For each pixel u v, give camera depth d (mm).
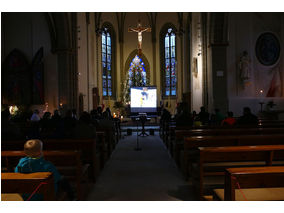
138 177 5289
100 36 20719
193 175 4359
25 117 11023
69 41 13312
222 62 11758
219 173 3896
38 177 2107
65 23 12820
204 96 12812
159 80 23078
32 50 13688
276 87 12250
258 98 11984
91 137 5145
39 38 13555
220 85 11734
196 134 5473
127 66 23188
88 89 16641
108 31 22156
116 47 22797
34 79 13367
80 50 15047
